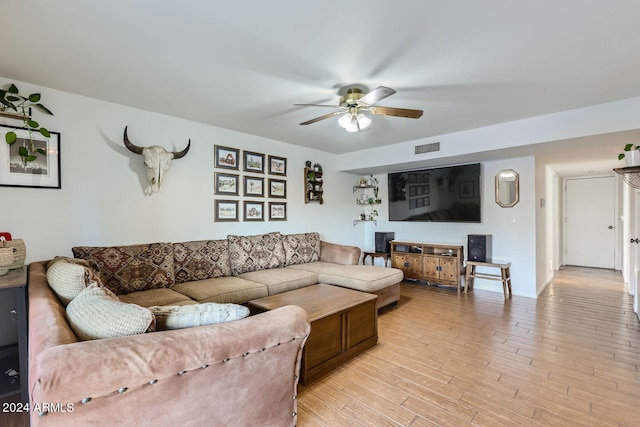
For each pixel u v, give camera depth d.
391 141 4.50
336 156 5.47
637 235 3.45
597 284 4.96
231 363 1.24
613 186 6.24
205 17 1.65
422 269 4.84
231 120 3.49
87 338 1.12
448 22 1.69
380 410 1.80
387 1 1.52
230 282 3.11
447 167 4.84
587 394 1.93
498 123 3.60
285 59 2.10
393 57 2.07
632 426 1.64
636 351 2.52
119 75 2.35
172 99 2.85
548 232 5.21
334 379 2.15
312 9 1.58
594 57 2.07
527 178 4.21
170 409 1.10
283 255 4.11
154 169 3.07
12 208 2.43
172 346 1.10
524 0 1.51
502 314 3.48
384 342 2.75
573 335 2.86
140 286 2.76
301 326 1.48
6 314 2.36
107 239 2.91
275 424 1.46
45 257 2.57
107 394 0.96
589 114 3.02
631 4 1.53
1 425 1.62
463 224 4.85
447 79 2.40
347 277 3.51
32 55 2.05
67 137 2.68
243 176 4.02
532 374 2.18
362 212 6.06
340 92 2.65
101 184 2.87
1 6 1.53
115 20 1.67
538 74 2.32
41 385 0.87
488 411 1.78
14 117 2.40
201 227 3.60
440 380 2.12
